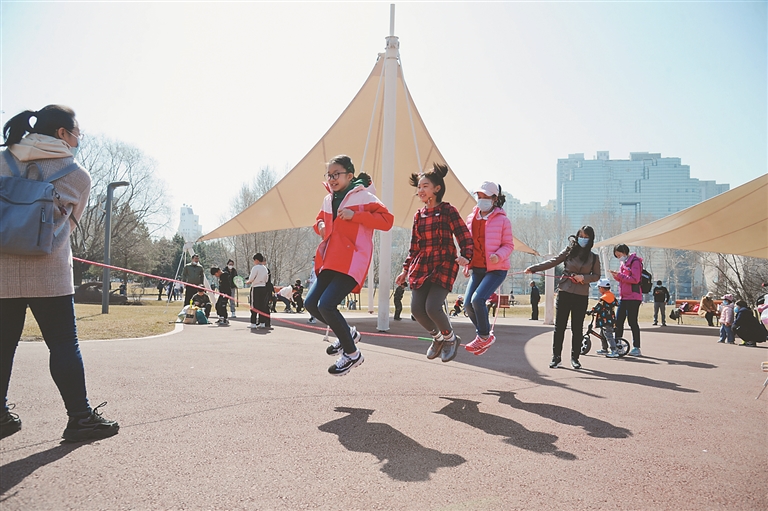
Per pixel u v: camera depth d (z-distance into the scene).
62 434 3.13
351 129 15.44
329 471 2.67
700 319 29.56
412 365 6.27
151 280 64.62
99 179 44.03
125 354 6.54
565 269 6.76
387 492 2.44
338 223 4.27
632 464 2.92
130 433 3.21
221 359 6.32
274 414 3.74
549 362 7.22
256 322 11.53
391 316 19.84
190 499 2.30
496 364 6.70
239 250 51.09
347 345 4.25
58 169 3.04
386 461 2.84
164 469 2.64
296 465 2.74
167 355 6.54
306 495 2.38
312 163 15.44
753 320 11.77
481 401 4.39
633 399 4.68
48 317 3.02
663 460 3.00
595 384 5.45
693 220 15.38
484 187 5.70
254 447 3.01
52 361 3.02
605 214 80.75
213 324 12.57
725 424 3.83
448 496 2.41
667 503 2.41
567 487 2.56
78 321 12.53
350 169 4.35
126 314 16.56
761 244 16.77
